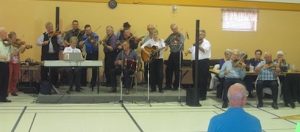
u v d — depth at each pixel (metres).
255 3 11.72
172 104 8.54
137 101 8.70
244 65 8.43
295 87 8.85
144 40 9.70
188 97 8.44
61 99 8.39
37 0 10.70
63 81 9.90
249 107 8.45
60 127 6.24
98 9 10.96
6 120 6.61
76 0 10.84
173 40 9.87
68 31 10.14
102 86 10.27
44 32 10.12
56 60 8.77
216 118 2.89
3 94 8.22
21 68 9.96
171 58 9.92
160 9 11.25
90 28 10.02
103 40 9.88
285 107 8.51
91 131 6.04
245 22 11.72
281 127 6.53
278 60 9.19
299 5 11.86
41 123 6.47
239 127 2.80
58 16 10.20
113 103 8.51
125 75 8.91
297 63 11.91
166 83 10.06
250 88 9.48
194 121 6.89
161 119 7.01
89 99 8.51
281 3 11.81
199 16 11.47
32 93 9.57
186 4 11.37
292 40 11.95
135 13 11.12
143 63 10.14
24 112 7.32
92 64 8.43
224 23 11.61
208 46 8.85
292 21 11.92
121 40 9.83
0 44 8.05
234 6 11.61
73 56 8.30
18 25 10.67
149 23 11.21
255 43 11.76
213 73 9.59
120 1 11.05
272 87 8.40
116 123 6.63
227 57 8.52
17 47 9.07
